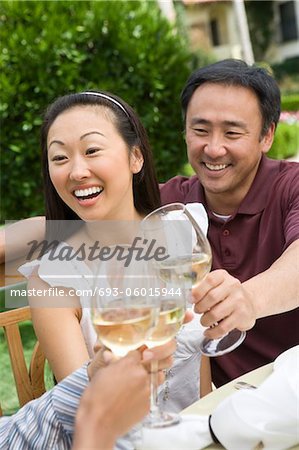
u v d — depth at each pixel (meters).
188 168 8.14
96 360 1.57
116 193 2.22
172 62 6.57
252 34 33.00
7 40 6.23
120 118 2.25
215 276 1.75
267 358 2.75
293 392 1.53
